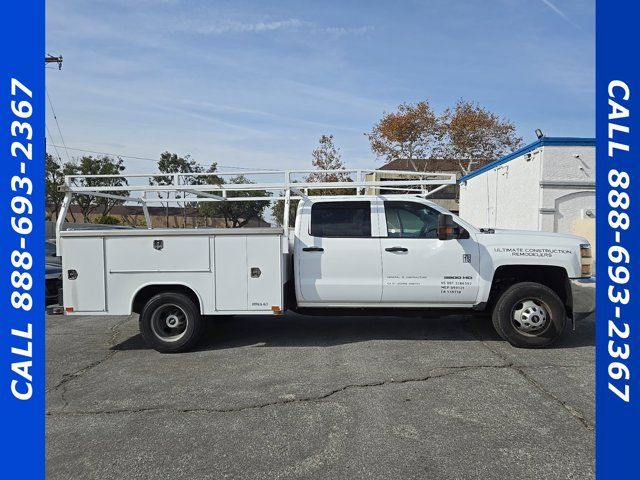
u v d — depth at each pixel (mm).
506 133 30453
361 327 7145
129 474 3076
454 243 5973
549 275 6145
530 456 3207
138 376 5035
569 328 6938
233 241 5820
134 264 5848
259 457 3260
